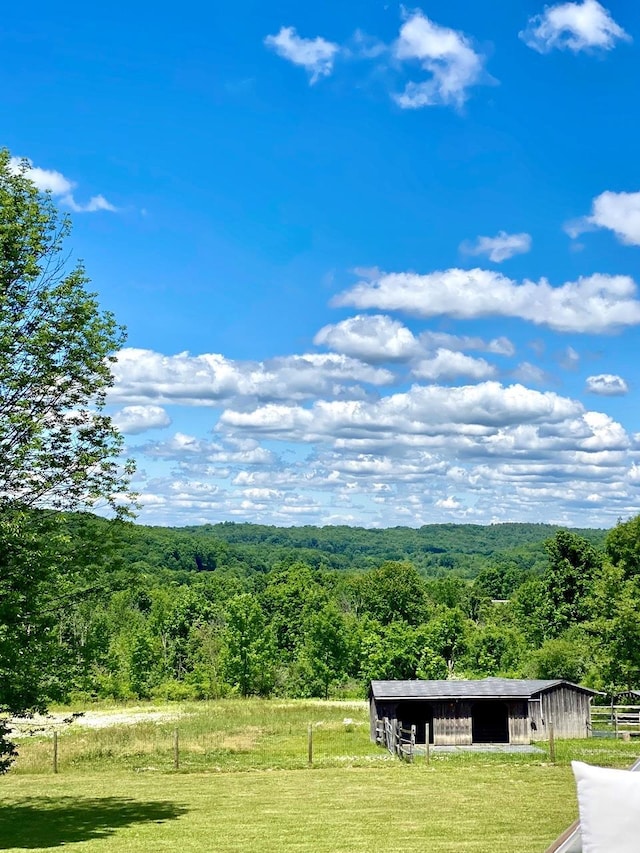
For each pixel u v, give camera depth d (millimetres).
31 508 18641
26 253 19578
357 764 30328
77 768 30875
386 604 103312
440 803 21250
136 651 70000
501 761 31188
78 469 19125
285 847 15719
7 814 20641
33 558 17859
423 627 75688
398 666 65500
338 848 15508
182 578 141625
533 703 41500
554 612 76000
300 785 25031
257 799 22344
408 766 29672
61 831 17969
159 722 47531
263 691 70938
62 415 19750
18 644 17328
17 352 18984
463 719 40719
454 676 72188
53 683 17672
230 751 34938
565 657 58188
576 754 33500
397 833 17094
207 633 80375
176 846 15992
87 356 19500
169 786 25406
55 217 20500
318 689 72062
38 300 19547
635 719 45938
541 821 18484
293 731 43312
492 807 20531
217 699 67688
